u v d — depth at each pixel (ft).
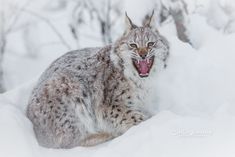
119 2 82.99
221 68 52.80
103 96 52.70
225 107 46.68
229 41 55.77
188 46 55.26
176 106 51.60
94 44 89.35
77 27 86.58
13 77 90.12
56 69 53.26
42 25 98.84
